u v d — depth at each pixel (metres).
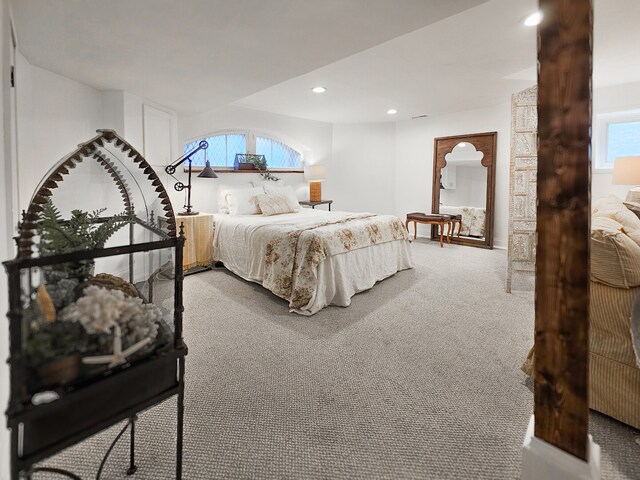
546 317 1.13
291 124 5.86
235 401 1.71
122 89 3.29
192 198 4.62
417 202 6.45
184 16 1.92
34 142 2.71
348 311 2.91
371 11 1.85
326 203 6.14
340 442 1.44
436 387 1.83
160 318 1.08
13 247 1.49
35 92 2.71
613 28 2.67
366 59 3.31
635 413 1.48
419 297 3.26
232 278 3.86
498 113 5.33
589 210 1.04
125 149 1.11
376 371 1.98
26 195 2.62
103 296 0.86
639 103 4.07
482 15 2.46
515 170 3.58
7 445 1.18
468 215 5.81
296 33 2.12
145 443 1.43
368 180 6.66
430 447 1.42
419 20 1.94
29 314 0.80
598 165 4.43
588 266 1.05
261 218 4.15
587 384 1.07
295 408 1.66
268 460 1.35
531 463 1.17
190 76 2.93
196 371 1.97
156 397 0.98
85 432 0.83
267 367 2.02
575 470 1.08
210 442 1.44
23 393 0.76
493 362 2.07
